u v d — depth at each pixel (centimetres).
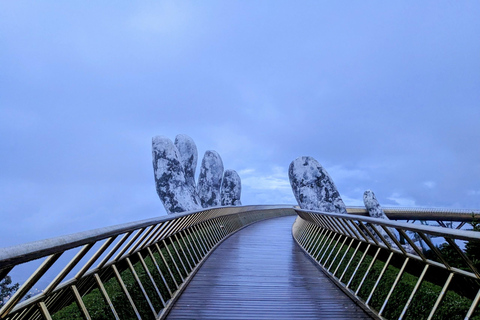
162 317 437
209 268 755
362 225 543
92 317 315
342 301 526
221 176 2264
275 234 1470
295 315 459
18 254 173
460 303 363
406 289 444
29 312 259
